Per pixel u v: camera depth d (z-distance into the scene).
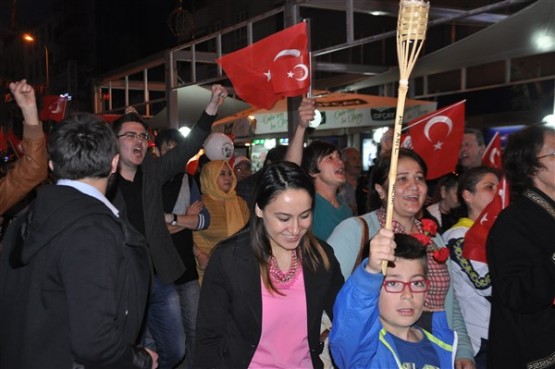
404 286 2.57
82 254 2.32
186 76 26.06
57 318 2.35
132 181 4.26
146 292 2.74
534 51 8.23
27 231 2.45
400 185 3.23
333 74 18.64
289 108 6.55
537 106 11.34
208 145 5.51
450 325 3.22
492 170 3.95
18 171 3.50
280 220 2.62
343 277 2.97
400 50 2.06
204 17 28.83
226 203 5.23
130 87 13.02
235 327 2.81
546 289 2.74
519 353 2.89
